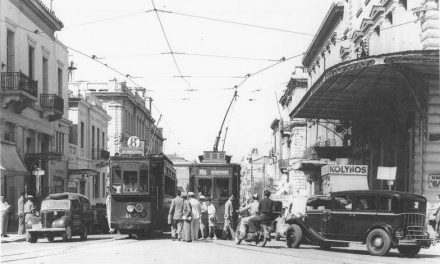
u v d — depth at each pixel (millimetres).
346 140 34688
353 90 24562
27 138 32281
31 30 32344
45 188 34219
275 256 14164
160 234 26625
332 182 26125
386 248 14883
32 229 19859
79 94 45219
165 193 24594
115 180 22141
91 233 27953
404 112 24609
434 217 20062
